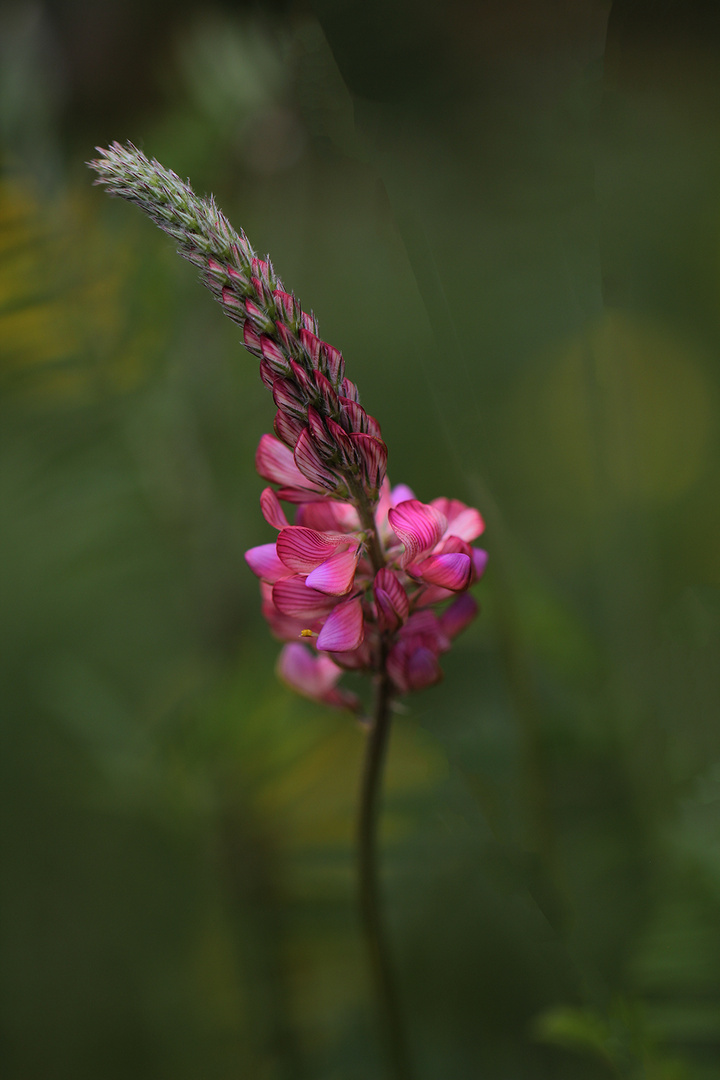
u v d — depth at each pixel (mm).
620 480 354
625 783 361
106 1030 439
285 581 295
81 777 461
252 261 286
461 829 355
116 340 380
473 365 390
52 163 380
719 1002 340
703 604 363
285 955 388
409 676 298
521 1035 389
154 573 439
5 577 563
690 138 625
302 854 380
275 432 292
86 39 521
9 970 464
